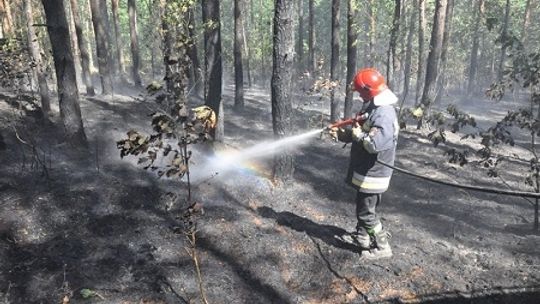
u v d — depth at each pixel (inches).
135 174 237.9
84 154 264.4
